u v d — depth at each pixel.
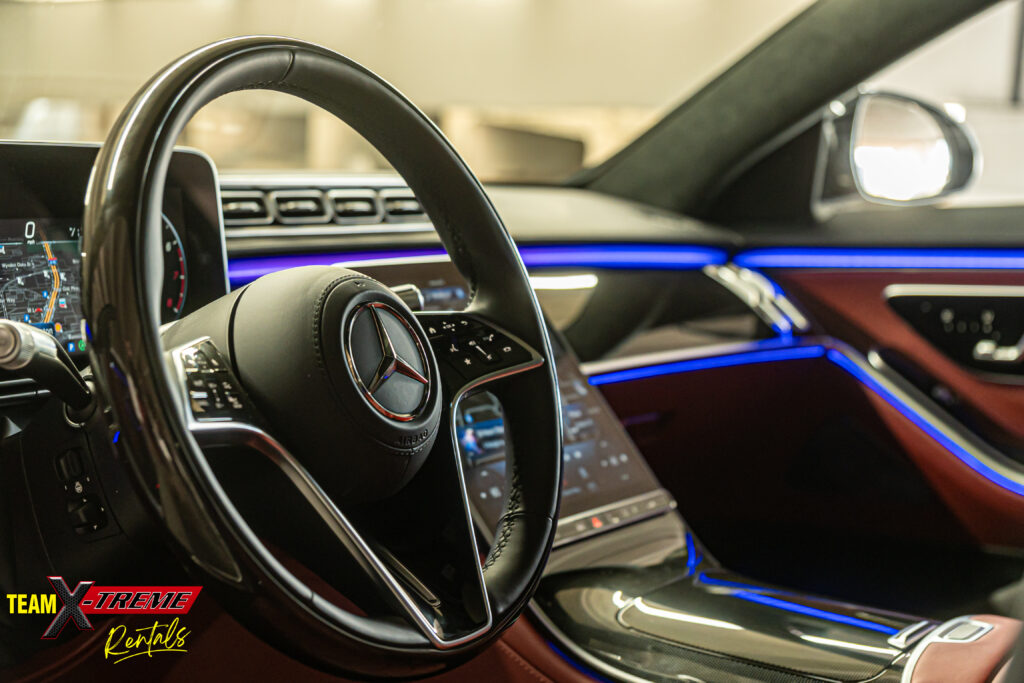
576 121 2.45
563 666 0.95
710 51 2.06
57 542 0.76
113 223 0.53
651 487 1.28
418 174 0.80
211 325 0.63
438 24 2.70
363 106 0.75
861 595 1.77
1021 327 1.92
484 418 1.12
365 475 0.62
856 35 1.89
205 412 0.56
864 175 2.10
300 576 0.85
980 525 1.88
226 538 0.53
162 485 0.52
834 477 2.02
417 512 0.71
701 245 1.84
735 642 0.92
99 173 0.55
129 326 0.52
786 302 1.99
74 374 0.71
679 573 1.15
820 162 2.08
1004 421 1.95
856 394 1.98
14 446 0.76
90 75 1.40
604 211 1.92
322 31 1.87
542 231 1.63
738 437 1.91
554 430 0.80
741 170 2.03
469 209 0.81
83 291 0.54
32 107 1.38
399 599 0.61
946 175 2.07
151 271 0.54
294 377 0.59
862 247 1.98
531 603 0.98
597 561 1.12
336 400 0.59
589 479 1.22
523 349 0.80
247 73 0.64
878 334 2.01
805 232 2.02
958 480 1.89
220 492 0.54
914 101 2.11
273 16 1.71
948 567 1.87
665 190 2.09
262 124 1.55
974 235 1.95
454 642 0.64
